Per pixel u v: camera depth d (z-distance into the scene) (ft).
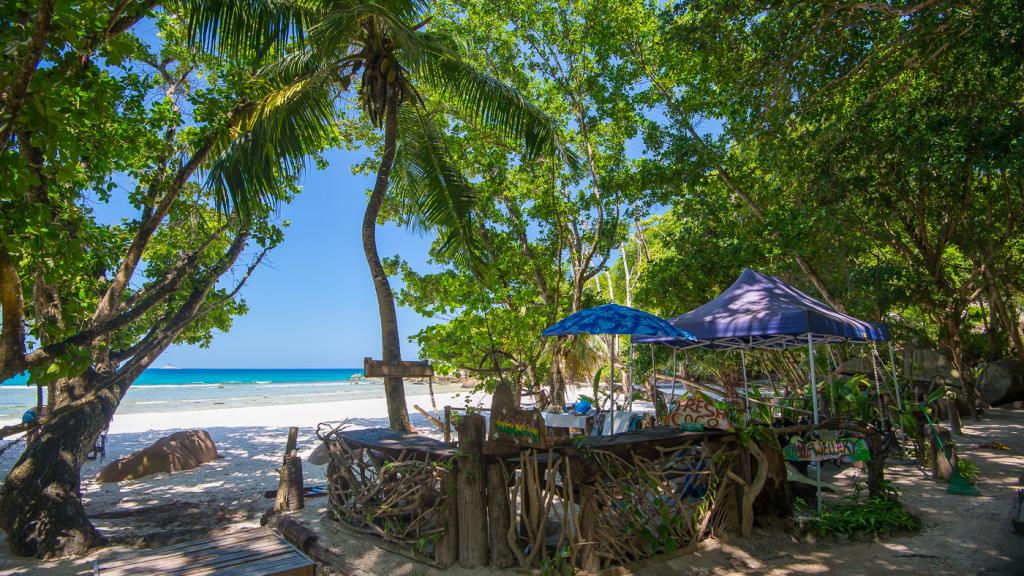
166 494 28.40
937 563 15.15
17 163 9.43
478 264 33.81
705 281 44.57
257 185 26.48
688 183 44.57
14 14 9.55
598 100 44.57
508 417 15.47
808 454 18.51
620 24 44.75
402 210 42.88
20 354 11.12
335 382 244.83
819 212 38.91
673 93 49.39
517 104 32.45
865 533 17.17
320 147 31.94
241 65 26.71
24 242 11.23
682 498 17.87
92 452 40.75
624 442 15.71
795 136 38.96
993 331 62.23
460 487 15.58
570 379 64.18
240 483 31.04
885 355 51.60
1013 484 23.44
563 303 45.37
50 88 9.36
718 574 14.80
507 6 45.06
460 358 29.43
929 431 25.18
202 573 10.57
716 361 50.29
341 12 24.22
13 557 19.12
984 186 44.16
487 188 41.01
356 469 24.30
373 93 29.12
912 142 32.48
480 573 14.90
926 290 49.01
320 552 17.54
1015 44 24.59
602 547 14.79
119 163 20.36
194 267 29.53
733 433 17.61
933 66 34.55
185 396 137.28
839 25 31.12
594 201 42.32
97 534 20.43
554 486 15.25
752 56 36.42
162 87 28.96
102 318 21.94
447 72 32.19
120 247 23.29
